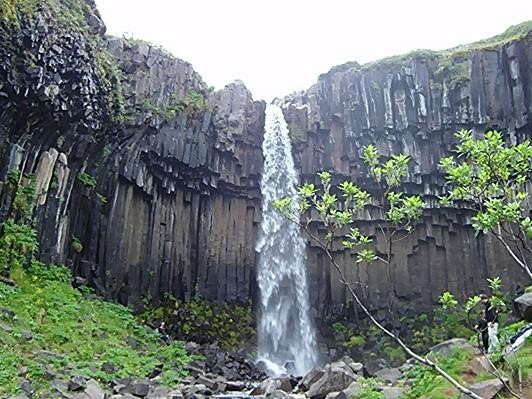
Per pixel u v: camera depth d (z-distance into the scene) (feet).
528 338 34.40
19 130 56.29
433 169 95.40
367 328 91.30
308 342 93.30
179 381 49.57
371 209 96.89
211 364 65.77
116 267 75.97
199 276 90.48
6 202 53.93
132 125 79.36
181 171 90.74
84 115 62.59
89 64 61.82
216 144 95.25
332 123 100.83
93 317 57.21
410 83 98.78
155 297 83.05
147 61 86.84
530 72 90.17
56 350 44.60
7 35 51.29
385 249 94.99
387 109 98.32
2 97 52.26
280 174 100.58
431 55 99.81
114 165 76.84
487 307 38.45
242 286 93.61
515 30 97.30
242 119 98.63
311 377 50.80
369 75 101.09
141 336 62.44
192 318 84.28
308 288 95.86
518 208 17.46
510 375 30.42
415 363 43.91
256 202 99.19
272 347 93.35
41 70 54.49
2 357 37.40
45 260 59.36
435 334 86.22
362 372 49.93
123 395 40.50
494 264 89.45
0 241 52.19
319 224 98.22
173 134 88.58
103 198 73.61
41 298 51.72
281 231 99.04
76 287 64.90
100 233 73.87
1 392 33.24
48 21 56.44
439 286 92.79
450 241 94.94
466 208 93.81
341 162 99.25
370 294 93.45
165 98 89.04
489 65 94.38
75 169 66.80
